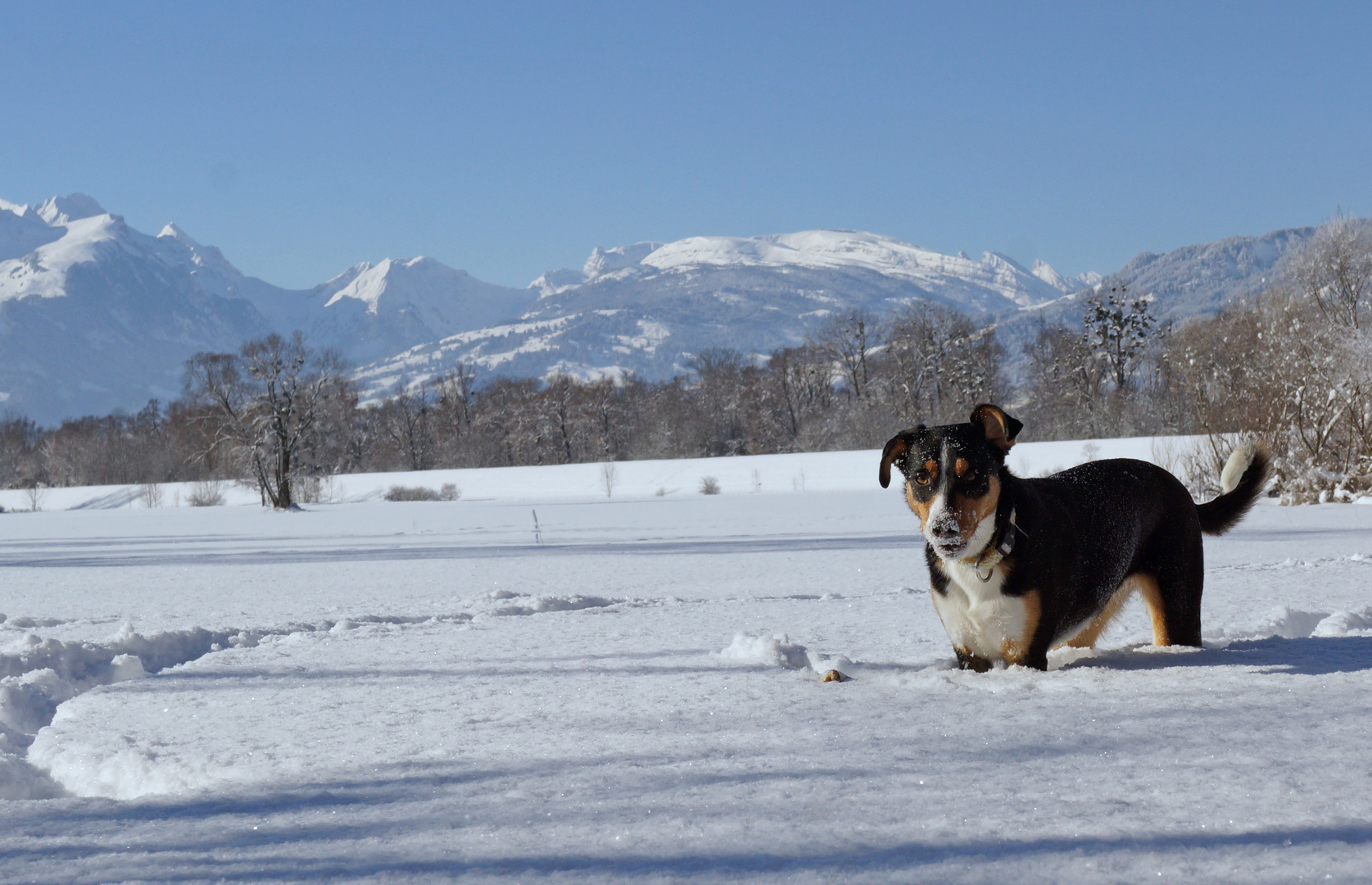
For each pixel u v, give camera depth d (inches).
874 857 86.7
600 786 114.5
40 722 212.4
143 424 4247.0
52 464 3663.9
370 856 94.0
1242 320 1782.7
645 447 3444.9
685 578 545.6
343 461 3644.2
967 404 2805.1
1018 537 169.5
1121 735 125.8
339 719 173.9
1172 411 2086.6
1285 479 1056.2
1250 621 259.1
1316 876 78.4
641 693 182.4
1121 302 2645.2
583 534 1055.0
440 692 197.2
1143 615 291.1
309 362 2384.4
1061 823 93.1
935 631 264.1
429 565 700.7
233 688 215.2
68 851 101.2
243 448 2279.8
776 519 1229.7
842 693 168.9
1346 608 279.0
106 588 589.6
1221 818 92.5
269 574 658.8
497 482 2637.8
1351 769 106.3
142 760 149.6
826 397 3572.8
